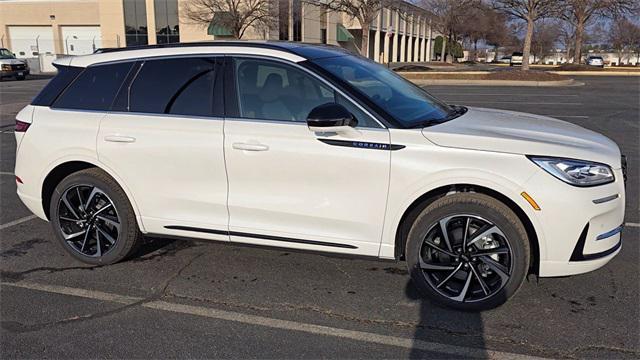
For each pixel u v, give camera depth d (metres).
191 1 35.50
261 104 3.93
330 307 3.74
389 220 3.65
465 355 3.16
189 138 4.01
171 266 4.47
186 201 4.11
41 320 3.60
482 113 4.47
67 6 47.78
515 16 29.78
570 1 26.95
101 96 4.37
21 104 17.33
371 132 3.63
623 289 3.93
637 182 6.98
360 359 3.13
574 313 3.60
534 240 3.52
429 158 3.51
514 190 3.37
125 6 38.00
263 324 3.53
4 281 4.22
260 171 3.85
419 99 4.27
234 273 4.31
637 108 14.92
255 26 34.12
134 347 3.27
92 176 4.33
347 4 29.73
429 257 3.71
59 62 4.63
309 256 4.64
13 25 49.12
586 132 3.98
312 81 3.84
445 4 48.94
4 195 6.76
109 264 4.50
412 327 3.47
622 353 3.15
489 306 3.61
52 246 4.97
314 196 3.77
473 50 75.19
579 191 3.33
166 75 4.22
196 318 3.62
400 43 63.41
